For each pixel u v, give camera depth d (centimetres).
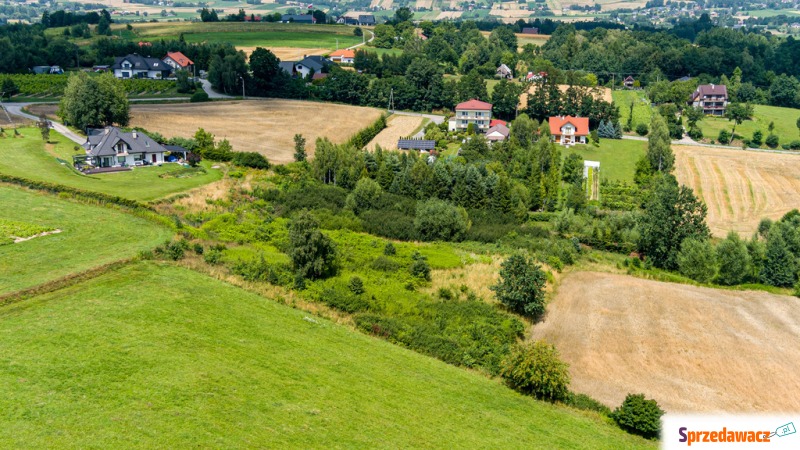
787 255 8625
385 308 6725
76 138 12144
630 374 6016
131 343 4978
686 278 8644
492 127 15662
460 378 5541
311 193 10331
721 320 7181
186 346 5081
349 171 11156
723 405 5566
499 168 11988
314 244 7100
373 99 18238
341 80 18225
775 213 12019
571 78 18012
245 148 13138
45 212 7831
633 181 13300
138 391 4369
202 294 6128
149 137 11475
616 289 7906
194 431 4050
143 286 6100
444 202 10050
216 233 8056
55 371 4484
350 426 4444
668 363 6225
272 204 9706
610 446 4788
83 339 4959
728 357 6366
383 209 10225
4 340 4856
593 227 10025
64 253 6656
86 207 8156
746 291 8238
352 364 5375
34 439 3794
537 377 5328
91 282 6062
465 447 4450
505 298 7025
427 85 18588
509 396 5372
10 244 6756
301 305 6425
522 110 17525
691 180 13650
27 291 5725
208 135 12162
